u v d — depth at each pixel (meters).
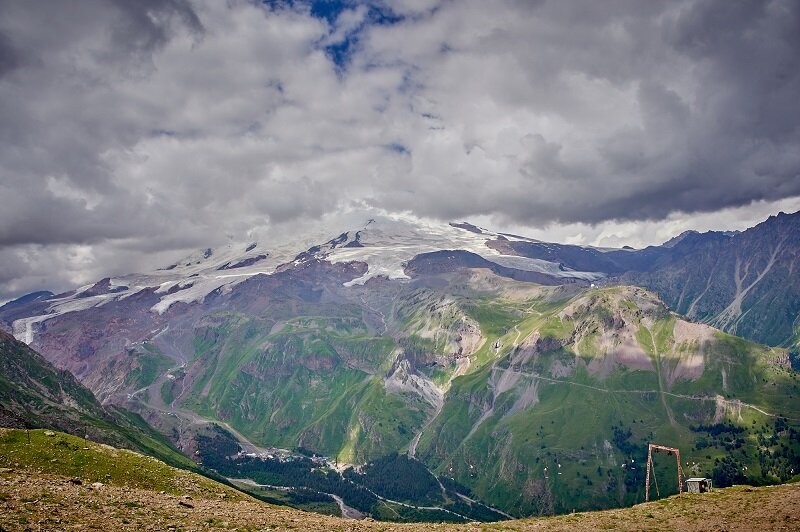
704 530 94.94
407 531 94.56
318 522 93.44
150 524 74.06
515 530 97.81
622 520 106.50
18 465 120.81
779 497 122.25
